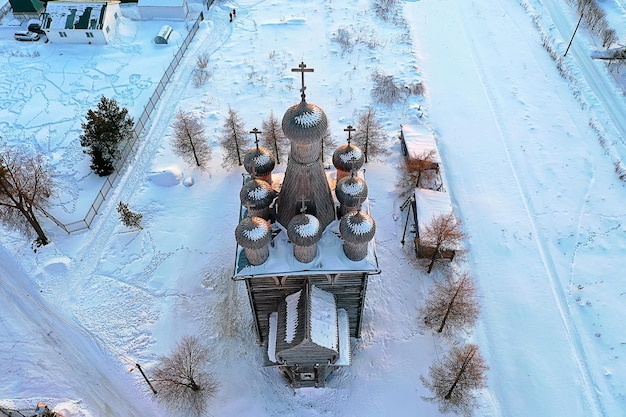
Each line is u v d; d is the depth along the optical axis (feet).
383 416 105.09
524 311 120.98
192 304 122.52
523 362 112.16
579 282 126.11
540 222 139.64
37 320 119.75
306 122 78.79
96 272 129.29
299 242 85.97
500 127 168.45
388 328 117.91
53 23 202.28
